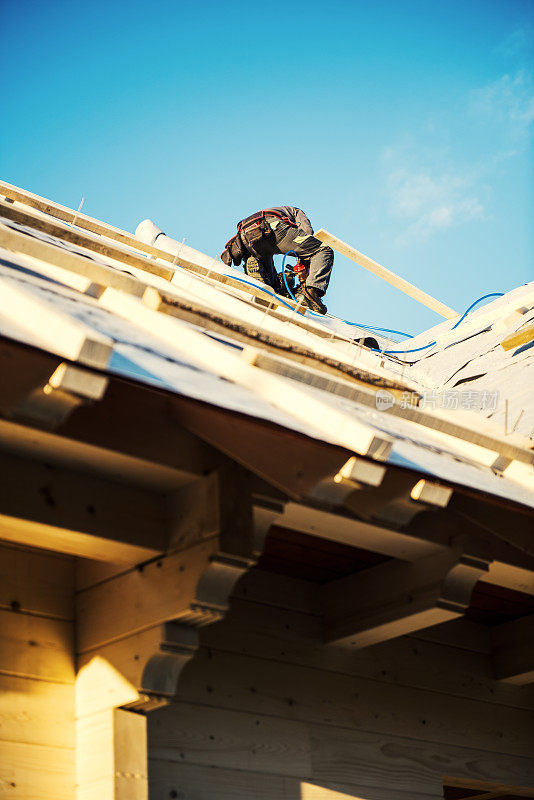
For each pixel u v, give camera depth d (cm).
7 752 293
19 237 367
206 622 304
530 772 471
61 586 334
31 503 283
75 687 320
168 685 307
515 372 576
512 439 419
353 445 250
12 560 322
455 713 452
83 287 357
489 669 480
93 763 303
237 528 299
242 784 351
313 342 478
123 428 289
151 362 259
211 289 512
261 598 399
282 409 270
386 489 301
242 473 308
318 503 272
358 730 405
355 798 387
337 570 410
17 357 230
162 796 324
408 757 418
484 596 451
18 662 309
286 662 393
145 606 309
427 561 382
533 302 726
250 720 367
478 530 380
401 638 449
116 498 304
